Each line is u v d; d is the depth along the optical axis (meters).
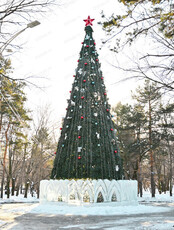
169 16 5.04
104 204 12.81
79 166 13.63
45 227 7.75
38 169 31.03
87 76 16.30
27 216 10.55
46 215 10.89
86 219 9.64
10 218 9.90
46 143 30.08
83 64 16.92
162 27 5.65
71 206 12.80
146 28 5.55
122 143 31.14
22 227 7.71
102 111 15.58
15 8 6.19
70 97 16.70
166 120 18.03
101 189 12.99
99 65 17.39
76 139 14.41
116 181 13.61
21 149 30.06
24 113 25.42
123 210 12.19
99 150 14.02
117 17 5.45
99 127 14.75
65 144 15.02
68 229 7.36
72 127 15.16
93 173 13.36
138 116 25.61
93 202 12.62
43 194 14.34
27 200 25.64
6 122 21.17
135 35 5.67
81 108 15.25
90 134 14.28
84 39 18.33
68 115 16.03
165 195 33.62
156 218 9.78
